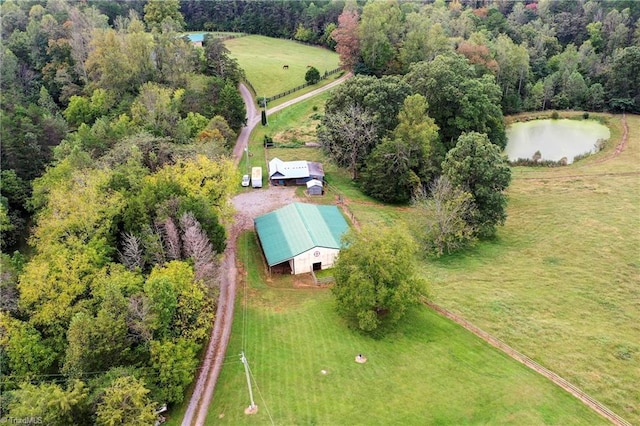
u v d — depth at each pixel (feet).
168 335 137.80
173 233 162.30
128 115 300.81
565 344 144.77
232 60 400.26
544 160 322.14
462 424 119.65
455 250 208.54
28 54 370.53
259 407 129.70
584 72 431.84
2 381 132.05
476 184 212.84
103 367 129.18
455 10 531.50
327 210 227.61
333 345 151.02
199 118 301.43
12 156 244.83
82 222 170.40
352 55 406.41
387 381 135.23
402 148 249.96
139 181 196.85
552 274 184.03
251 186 267.18
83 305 148.15
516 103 407.85
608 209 233.55
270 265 191.42
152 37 369.50
